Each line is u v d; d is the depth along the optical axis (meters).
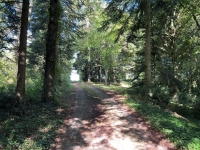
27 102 12.42
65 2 17.47
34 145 6.50
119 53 30.95
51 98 13.54
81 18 20.05
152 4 16.08
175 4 13.66
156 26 18.19
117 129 9.16
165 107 14.39
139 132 8.70
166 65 18.52
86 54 46.53
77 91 24.02
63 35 22.83
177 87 16.16
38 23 21.89
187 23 20.38
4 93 12.07
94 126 9.62
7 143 6.40
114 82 45.31
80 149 6.98
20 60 11.51
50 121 9.43
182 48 19.30
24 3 11.66
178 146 6.94
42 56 24.14
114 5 16.52
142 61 19.28
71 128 9.19
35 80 20.16
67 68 32.06
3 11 13.59
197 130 8.73
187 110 14.29
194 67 16.61
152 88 15.25
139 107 12.54
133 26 18.11
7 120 8.93
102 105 14.70
